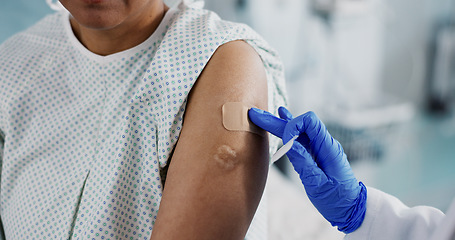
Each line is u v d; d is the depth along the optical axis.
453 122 4.71
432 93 4.91
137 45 0.91
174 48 0.85
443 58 4.82
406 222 0.93
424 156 4.06
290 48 3.95
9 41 1.10
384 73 4.66
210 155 0.76
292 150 0.83
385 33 4.52
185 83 0.83
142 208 0.87
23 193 0.97
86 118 0.94
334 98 4.24
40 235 0.93
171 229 0.74
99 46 0.93
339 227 0.96
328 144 0.85
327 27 4.06
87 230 0.86
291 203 1.96
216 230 0.73
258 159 0.79
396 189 3.60
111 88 0.93
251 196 0.77
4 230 1.07
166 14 0.93
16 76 1.01
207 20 0.89
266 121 0.80
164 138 0.84
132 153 0.87
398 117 3.98
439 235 0.82
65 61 0.99
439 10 4.79
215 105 0.80
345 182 0.87
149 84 0.85
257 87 0.84
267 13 3.77
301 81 4.08
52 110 0.98
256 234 0.96
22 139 0.99
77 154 0.93
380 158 3.89
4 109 1.00
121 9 0.79
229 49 0.85
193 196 0.74
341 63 4.27
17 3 2.77
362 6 4.04
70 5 0.79
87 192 0.89
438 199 3.52
